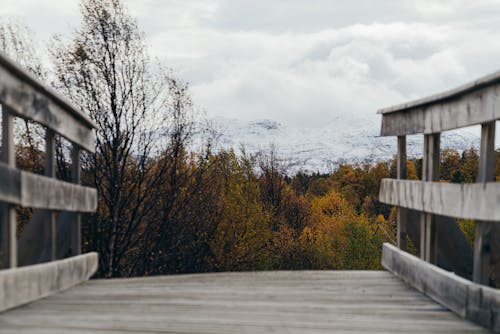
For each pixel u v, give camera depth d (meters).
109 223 14.37
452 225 4.71
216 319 3.29
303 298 4.21
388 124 5.54
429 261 4.49
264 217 23.36
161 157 15.70
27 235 4.46
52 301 3.83
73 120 4.59
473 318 3.42
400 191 5.17
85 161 14.75
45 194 3.80
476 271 3.50
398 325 3.29
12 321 3.06
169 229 16.48
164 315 3.37
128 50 14.41
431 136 4.43
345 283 5.06
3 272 3.26
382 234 31.61
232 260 21.12
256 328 3.07
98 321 3.12
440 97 4.02
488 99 3.31
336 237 32.28
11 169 3.21
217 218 20.08
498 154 38.62
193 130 15.67
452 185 3.81
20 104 3.39
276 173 44.25
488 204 3.22
